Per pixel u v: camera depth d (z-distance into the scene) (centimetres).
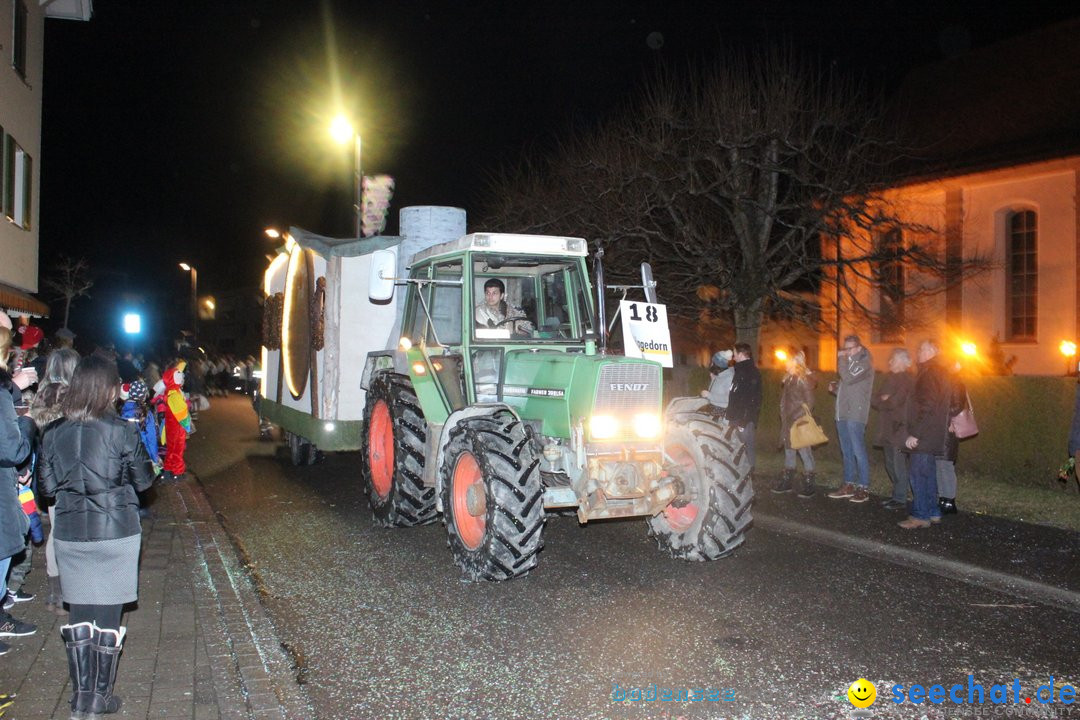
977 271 1911
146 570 654
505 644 510
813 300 1800
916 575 646
